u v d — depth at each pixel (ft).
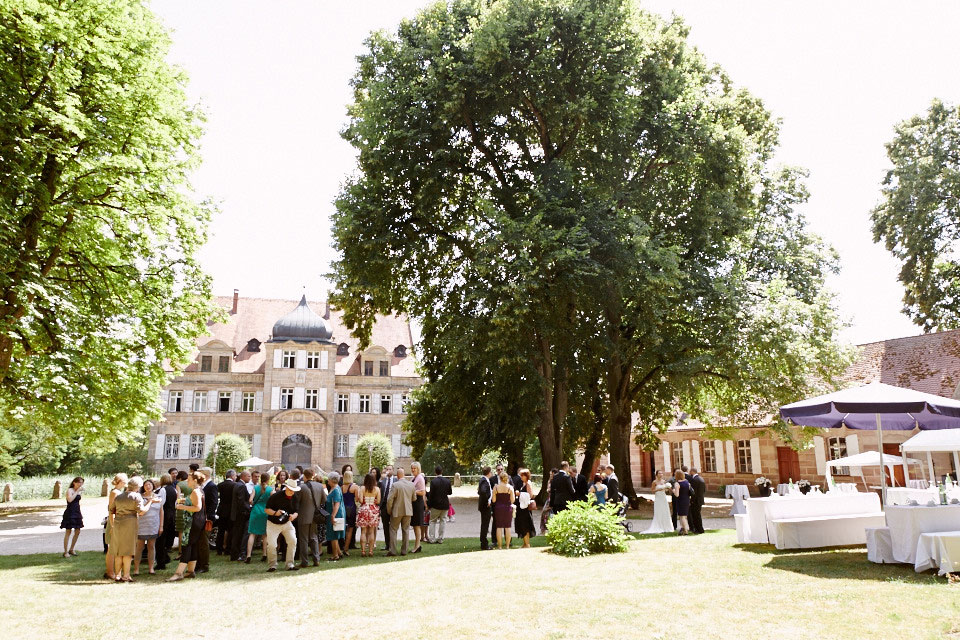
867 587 27.55
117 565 35.12
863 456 75.20
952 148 109.19
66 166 50.01
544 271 65.82
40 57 47.80
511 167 81.87
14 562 42.91
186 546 35.65
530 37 66.80
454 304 75.82
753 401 82.94
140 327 60.59
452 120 72.90
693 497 53.67
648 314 71.10
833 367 75.10
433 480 52.54
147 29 54.85
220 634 22.95
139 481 35.83
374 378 178.40
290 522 37.88
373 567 37.32
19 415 55.11
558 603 26.00
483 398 86.38
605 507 42.34
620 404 83.66
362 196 73.61
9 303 47.70
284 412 166.91
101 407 57.31
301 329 172.65
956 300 108.99
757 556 37.37
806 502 43.47
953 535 29.66
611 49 70.18
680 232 81.71
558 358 82.02
